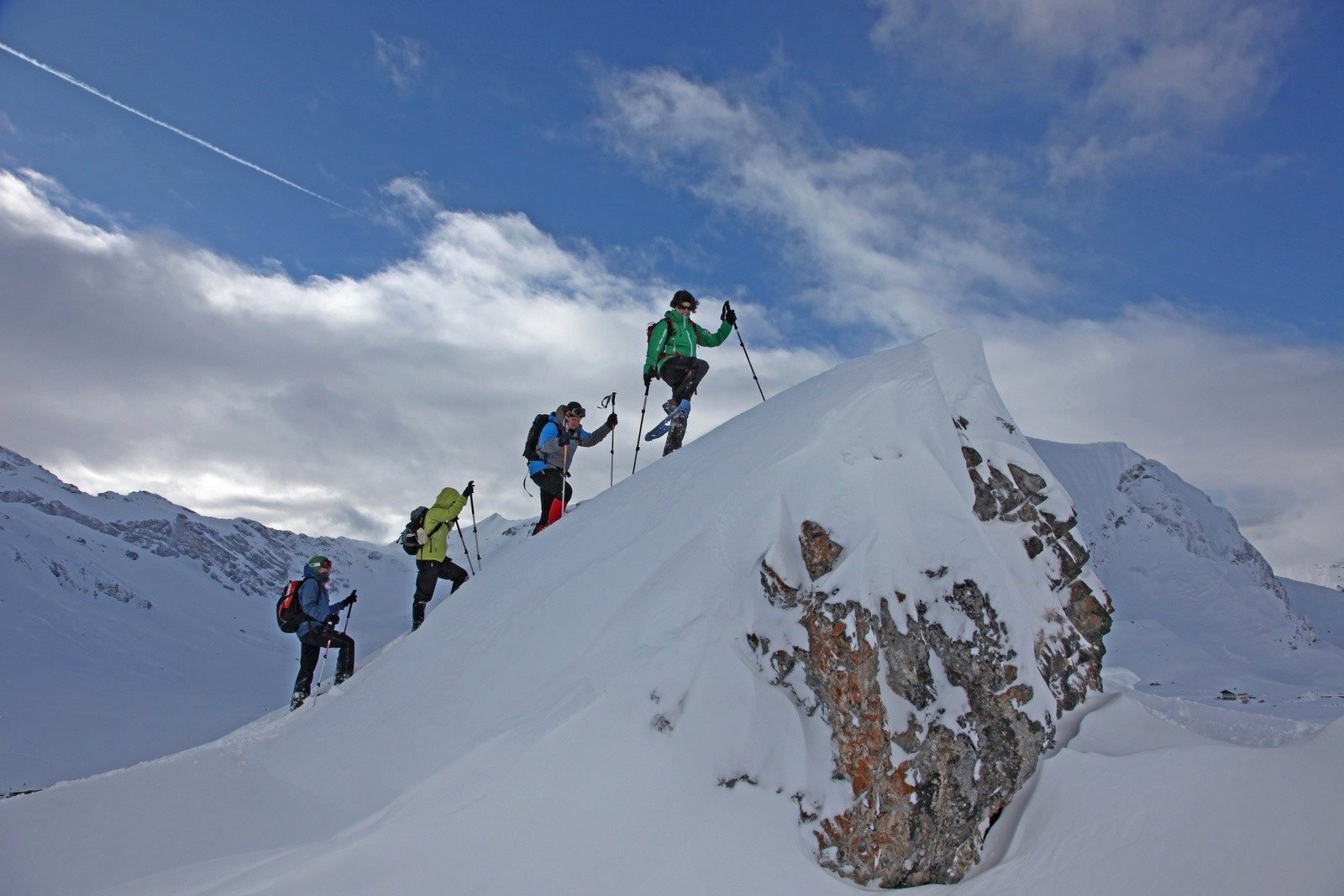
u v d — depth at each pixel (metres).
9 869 5.69
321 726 8.11
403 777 6.40
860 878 5.06
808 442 6.44
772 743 5.41
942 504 6.06
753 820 5.16
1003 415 7.26
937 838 5.25
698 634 5.82
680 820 5.12
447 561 11.65
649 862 4.95
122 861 5.85
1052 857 5.21
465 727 6.45
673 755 5.37
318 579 10.62
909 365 6.80
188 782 7.16
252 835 6.23
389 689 8.05
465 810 5.19
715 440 8.23
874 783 5.19
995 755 5.53
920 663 5.54
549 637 6.77
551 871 4.91
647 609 6.16
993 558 5.92
